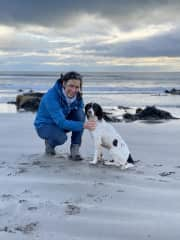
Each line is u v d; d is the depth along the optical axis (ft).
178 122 38.11
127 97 80.18
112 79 207.51
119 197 12.70
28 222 10.44
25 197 12.43
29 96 58.65
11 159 18.51
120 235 9.84
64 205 11.73
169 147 23.50
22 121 36.01
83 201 12.19
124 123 36.96
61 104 17.99
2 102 66.49
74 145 18.39
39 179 14.62
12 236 9.57
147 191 13.48
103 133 17.38
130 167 17.29
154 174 16.29
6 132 28.58
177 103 66.90
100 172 16.11
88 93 90.99
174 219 10.91
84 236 9.72
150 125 34.91
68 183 14.08
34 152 20.54
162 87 121.39
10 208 11.40
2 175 15.24
